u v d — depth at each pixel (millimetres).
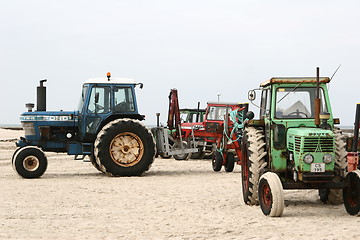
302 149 7922
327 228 7004
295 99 8859
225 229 7051
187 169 16734
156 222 7605
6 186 12016
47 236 6695
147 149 14406
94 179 13547
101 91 14656
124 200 9781
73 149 14703
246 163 9359
